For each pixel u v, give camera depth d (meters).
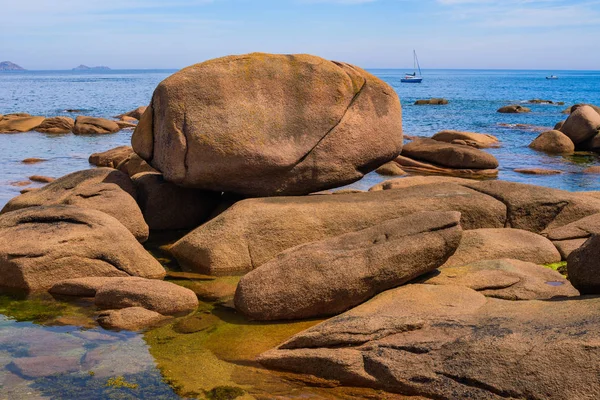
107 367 6.46
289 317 7.67
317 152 11.10
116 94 78.94
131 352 6.82
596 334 5.58
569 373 5.36
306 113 11.12
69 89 95.56
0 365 6.49
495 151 25.86
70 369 6.41
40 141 27.91
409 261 7.88
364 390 5.98
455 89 98.94
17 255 8.70
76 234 9.01
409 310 6.91
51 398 5.84
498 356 5.68
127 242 9.27
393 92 11.84
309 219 9.90
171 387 6.07
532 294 7.80
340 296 7.63
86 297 8.42
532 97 72.69
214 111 10.75
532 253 9.56
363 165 11.57
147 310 7.75
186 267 9.67
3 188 15.84
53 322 7.61
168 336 7.23
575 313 6.23
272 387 6.10
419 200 10.59
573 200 11.06
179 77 10.91
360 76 11.62
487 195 11.07
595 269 7.31
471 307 6.97
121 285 8.12
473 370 5.67
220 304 8.23
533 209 10.87
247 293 7.78
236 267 9.37
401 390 5.85
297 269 7.78
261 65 11.18
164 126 10.88
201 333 7.31
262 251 9.54
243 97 10.91
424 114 45.66
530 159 23.70
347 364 6.12
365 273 7.68
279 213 9.85
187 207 11.75
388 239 8.09
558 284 8.22
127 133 32.28
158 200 11.59
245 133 10.71
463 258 9.23
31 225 9.33
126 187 11.62
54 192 11.22
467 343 5.91
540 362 5.50
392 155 11.80
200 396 5.92
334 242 8.20
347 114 11.34
